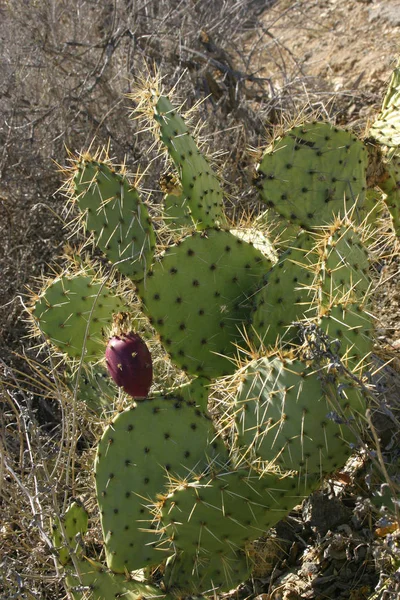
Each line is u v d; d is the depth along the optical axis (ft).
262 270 4.20
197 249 4.11
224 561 3.86
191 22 7.35
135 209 4.02
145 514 3.85
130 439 3.86
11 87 6.99
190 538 3.75
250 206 6.19
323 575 3.98
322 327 3.66
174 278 4.08
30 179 6.49
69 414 4.71
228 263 4.15
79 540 3.91
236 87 7.04
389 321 4.82
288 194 4.33
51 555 4.13
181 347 4.13
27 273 6.25
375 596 3.69
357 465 4.19
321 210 4.34
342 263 3.78
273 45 9.42
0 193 6.36
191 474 3.82
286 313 4.08
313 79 8.29
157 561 3.88
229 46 8.25
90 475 4.61
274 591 3.98
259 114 7.00
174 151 4.22
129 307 4.71
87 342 4.60
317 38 9.54
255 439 3.60
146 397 3.90
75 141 6.79
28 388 5.54
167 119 4.24
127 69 6.95
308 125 4.35
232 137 6.84
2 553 4.15
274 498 3.74
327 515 4.13
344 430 3.59
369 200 4.99
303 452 3.58
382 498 3.86
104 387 4.68
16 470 4.51
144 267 4.01
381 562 3.76
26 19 7.50
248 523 3.77
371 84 8.21
